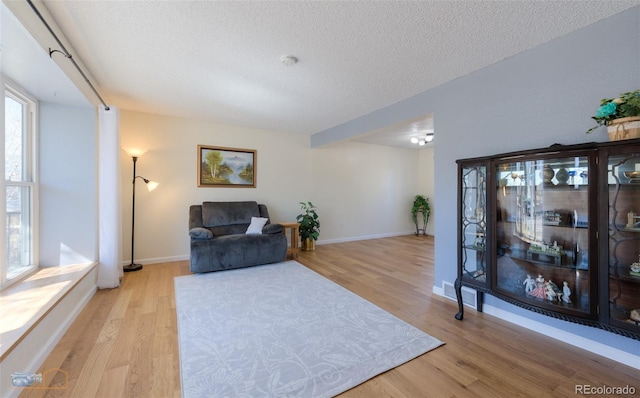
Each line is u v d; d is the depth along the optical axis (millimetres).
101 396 1399
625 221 1563
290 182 5270
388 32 1937
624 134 1526
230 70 2561
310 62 2391
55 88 2334
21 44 1661
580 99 1888
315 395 1419
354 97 3246
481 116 2477
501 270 2125
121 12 1732
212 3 1652
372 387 1485
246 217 4387
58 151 2721
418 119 3271
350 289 2982
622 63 1711
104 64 2441
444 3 1630
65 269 2605
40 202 2650
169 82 2846
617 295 1566
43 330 1732
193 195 4340
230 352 1791
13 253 2311
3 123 2078
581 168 1716
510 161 2020
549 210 1901
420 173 7117
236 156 4684
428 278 3393
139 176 3932
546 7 1658
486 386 1497
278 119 4305
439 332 2078
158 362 1688
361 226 6250
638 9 1649
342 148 5941
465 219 2406
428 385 1500
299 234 5047
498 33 1938
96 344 1878
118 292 2861
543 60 2070
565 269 1829
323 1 1623
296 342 1913
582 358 1760
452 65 2418
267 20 1815
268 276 3424
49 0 1622
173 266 3875
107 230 2967
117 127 3076
